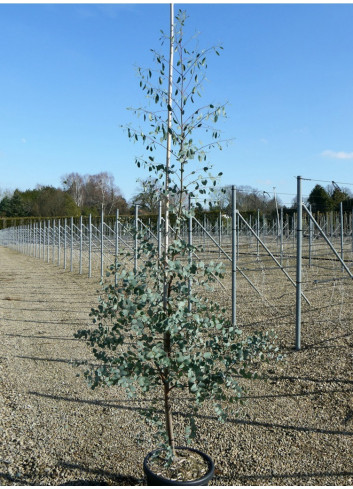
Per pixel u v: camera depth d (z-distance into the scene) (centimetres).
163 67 319
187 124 321
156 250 322
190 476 303
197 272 316
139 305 293
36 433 416
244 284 1222
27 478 343
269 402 478
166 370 324
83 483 335
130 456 373
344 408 453
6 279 1728
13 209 6588
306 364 574
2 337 786
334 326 719
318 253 1850
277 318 804
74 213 5444
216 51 321
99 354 319
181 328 306
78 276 1725
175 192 314
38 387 534
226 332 326
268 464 357
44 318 951
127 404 481
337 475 338
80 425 432
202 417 446
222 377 311
